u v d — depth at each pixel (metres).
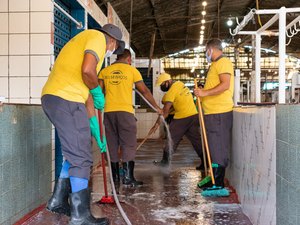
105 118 4.62
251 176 3.21
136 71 4.65
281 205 2.27
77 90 2.67
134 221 3.25
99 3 8.80
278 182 2.34
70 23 5.64
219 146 4.19
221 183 4.22
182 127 6.00
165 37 18.69
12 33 4.13
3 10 4.12
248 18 3.90
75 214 2.66
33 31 4.12
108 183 4.87
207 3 13.91
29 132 3.36
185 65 28.27
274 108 2.44
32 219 3.25
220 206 3.73
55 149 4.37
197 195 4.20
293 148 2.04
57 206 2.79
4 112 2.82
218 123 4.18
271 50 23.20
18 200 3.10
